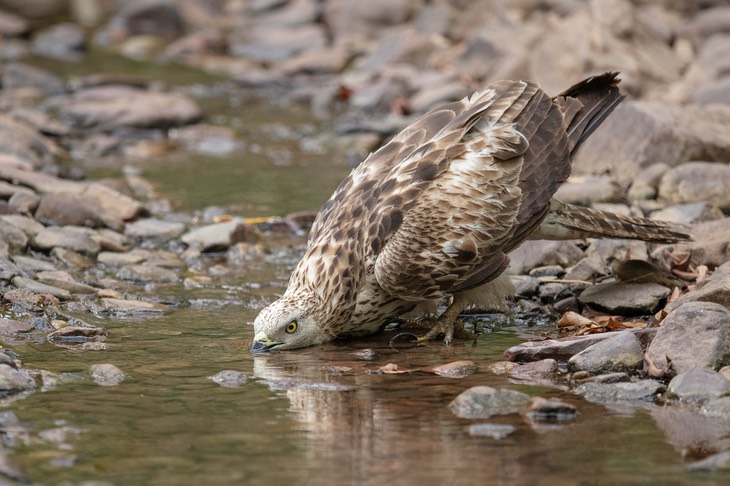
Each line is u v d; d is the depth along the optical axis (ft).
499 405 29.09
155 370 32.55
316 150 64.85
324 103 74.74
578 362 31.99
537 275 42.04
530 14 78.28
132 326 37.17
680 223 43.86
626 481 24.48
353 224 36.68
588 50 65.21
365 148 64.13
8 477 24.82
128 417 28.55
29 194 48.57
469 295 37.68
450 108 39.86
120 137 67.15
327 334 36.29
